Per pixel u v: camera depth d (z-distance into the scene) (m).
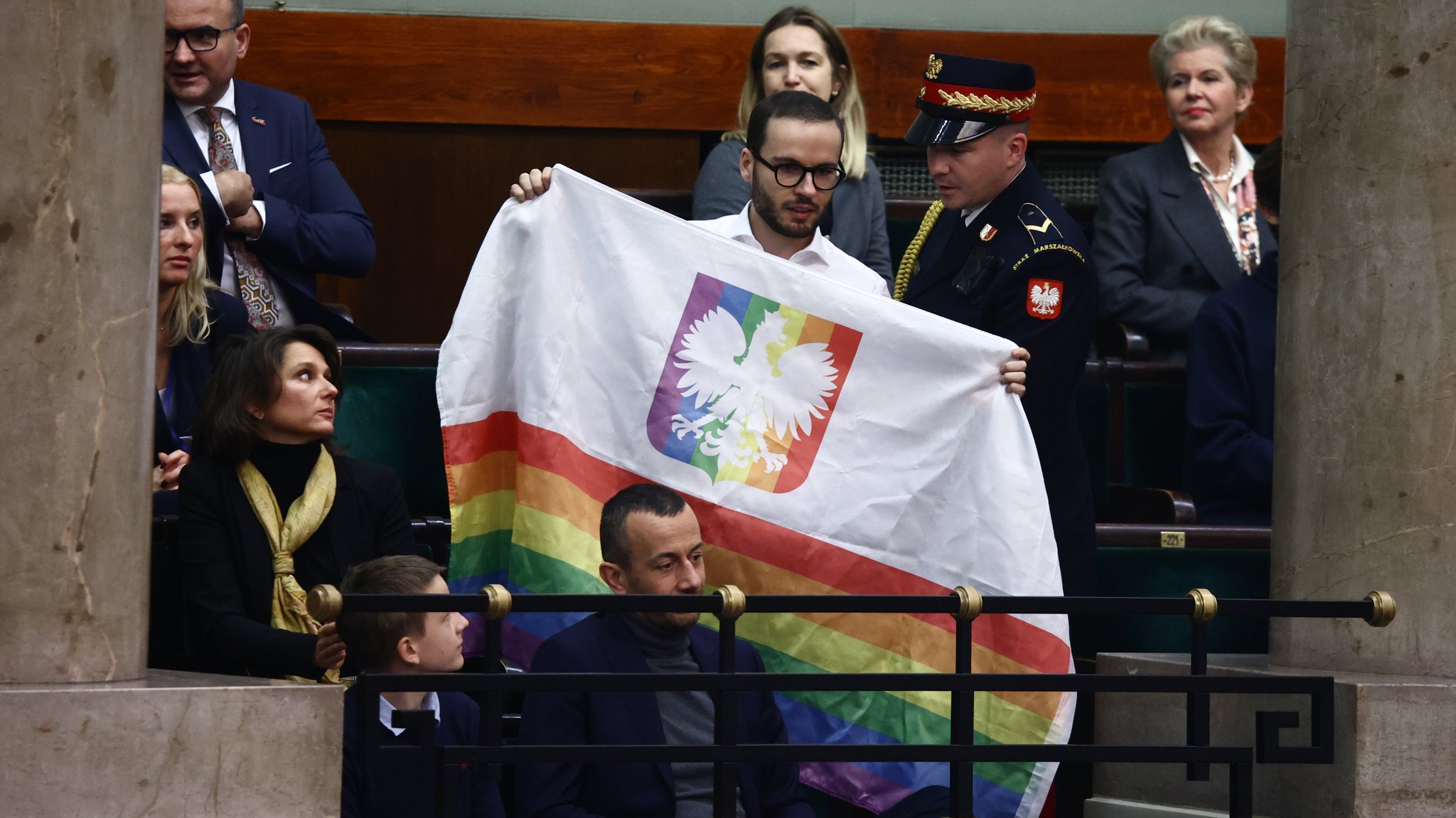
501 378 15.48
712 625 15.10
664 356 15.36
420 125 25.64
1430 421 12.59
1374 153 12.84
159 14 10.76
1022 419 15.30
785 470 15.38
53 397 10.13
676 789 13.02
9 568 10.04
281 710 9.95
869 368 15.42
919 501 15.34
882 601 11.05
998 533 15.14
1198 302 21.92
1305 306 13.34
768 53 20.41
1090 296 16.39
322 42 25.36
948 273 16.83
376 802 12.23
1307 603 11.84
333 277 25.33
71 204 10.21
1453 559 12.52
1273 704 12.97
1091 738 17.47
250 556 13.95
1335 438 13.02
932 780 15.09
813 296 15.46
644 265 15.45
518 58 25.73
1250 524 19.59
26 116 10.15
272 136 19.61
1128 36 26.84
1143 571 18.16
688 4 26.14
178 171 16.45
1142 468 21.28
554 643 13.06
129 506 10.45
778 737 13.52
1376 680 12.40
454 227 25.69
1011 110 16.55
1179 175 22.53
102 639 10.22
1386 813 12.15
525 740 12.80
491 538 15.43
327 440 14.78
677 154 26.19
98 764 9.62
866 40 26.38
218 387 14.26
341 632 12.62
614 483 15.27
